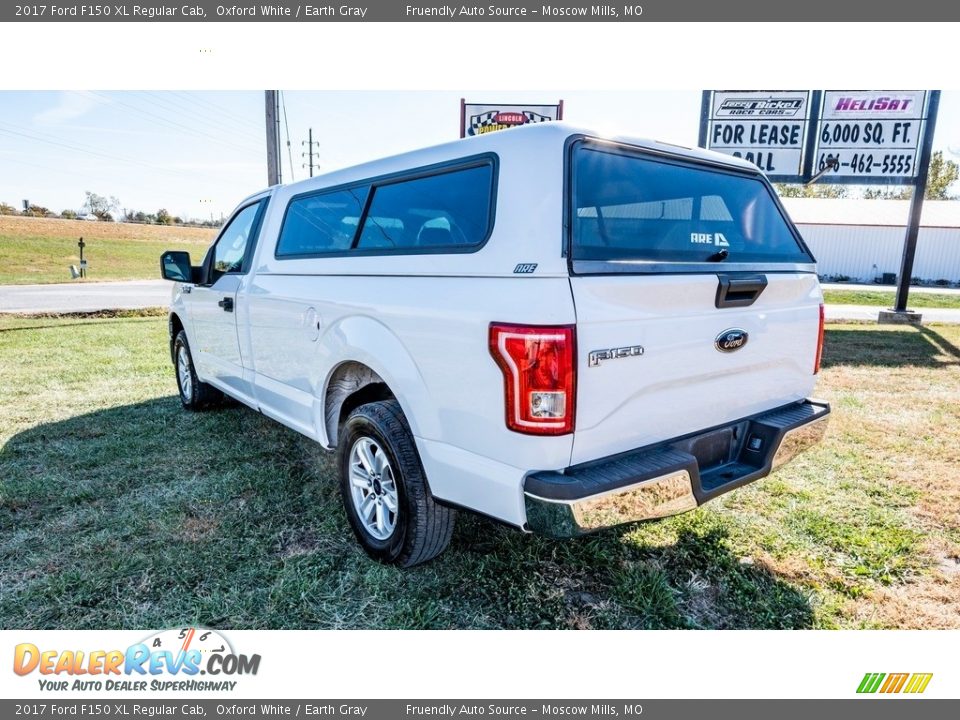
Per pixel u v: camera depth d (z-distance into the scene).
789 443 2.56
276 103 11.78
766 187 2.87
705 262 2.35
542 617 2.40
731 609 2.46
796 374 2.81
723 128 11.42
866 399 5.62
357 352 2.60
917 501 3.38
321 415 3.02
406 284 2.38
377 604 2.47
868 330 10.66
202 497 3.38
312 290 2.96
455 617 2.40
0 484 3.51
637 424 2.13
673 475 2.09
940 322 11.89
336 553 2.82
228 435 4.42
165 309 12.88
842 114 11.23
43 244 40.44
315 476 3.68
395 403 2.63
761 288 2.44
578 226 1.99
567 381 1.88
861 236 28.53
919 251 27.84
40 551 2.81
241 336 3.78
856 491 3.51
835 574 2.68
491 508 2.08
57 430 4.51
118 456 4.00
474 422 2.09
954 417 5.00
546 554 2.81
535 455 1.94
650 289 2.06
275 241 3.47
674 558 2.79
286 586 2.55
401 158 2.63
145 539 2.92
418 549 2.51
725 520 3.14
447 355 2.16
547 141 2.05
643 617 2.40
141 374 6.50
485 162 2.21
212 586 2.56
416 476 2.43
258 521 3.12
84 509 3.23
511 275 1.99
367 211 2.77
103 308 12.73
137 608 2.43
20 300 14.90
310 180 3.31
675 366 2.20
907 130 11.22
